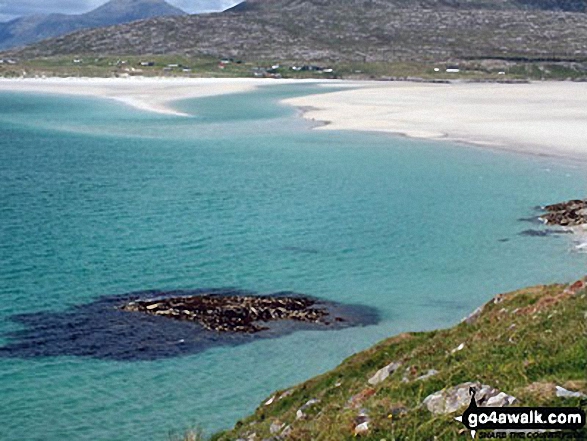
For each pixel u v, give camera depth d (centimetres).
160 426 2816
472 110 15438
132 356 3475
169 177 8419
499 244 5541
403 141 11038
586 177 8150
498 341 2098
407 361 2438
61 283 4528
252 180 8206
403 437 1628
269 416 2592
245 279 4691
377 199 7181
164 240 5609
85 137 12106
